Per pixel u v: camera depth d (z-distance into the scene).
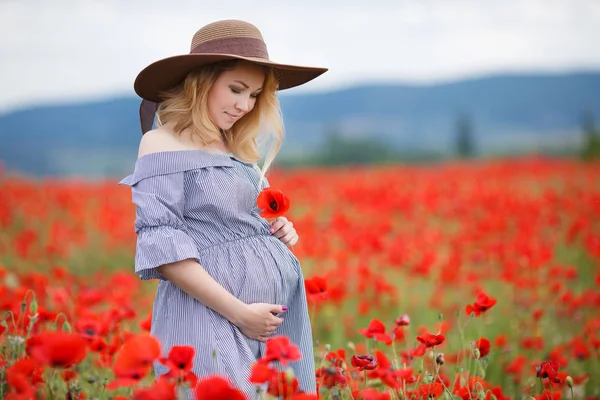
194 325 2.60
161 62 2.71
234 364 2.55
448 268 6.15
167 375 2.21
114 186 14.79
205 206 2.67
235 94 2.73
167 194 2.62
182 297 2.65
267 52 2.87
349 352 4.37
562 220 10.24
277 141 2.95
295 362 2.85
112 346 3.32
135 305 5.22
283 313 2.92
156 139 2.72
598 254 7.14
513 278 5.95
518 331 5.22
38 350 2.10
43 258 7.51
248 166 2.91
